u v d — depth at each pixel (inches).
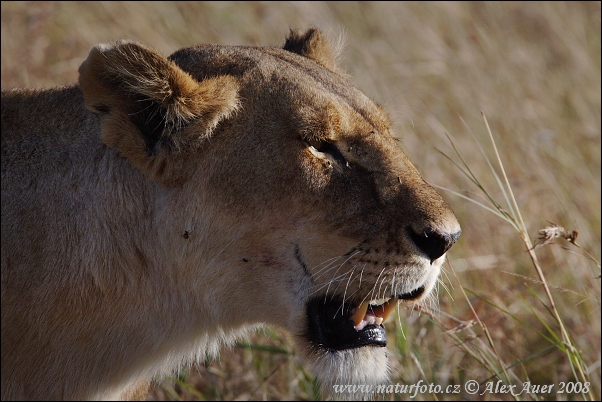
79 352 313.3
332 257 302.2
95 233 309.7
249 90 309.0
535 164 532.4
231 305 317.7
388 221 300.0
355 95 322.7
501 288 456.4
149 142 305.0
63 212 309.3
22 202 309.7
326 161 303.7
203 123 301.1
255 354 432.1
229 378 427.5
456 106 606.5
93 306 310.8
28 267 305.7
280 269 307.0
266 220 303.6
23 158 315.0
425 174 519.8
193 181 307.0
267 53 329.4
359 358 318.0
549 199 511.2
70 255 307.6
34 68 589.0
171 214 310.8
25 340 307.0
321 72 327.3
